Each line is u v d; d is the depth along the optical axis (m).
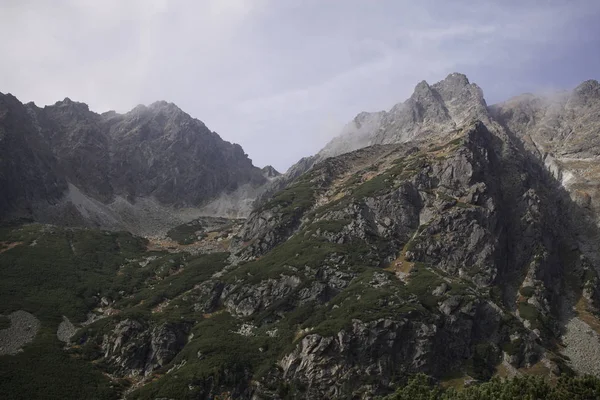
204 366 154.25
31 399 143.12
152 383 153.50
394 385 150.00
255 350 163.75
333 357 152.25
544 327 182.88
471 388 104.94
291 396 147.75
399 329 159.38
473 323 172.38
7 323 176.12
